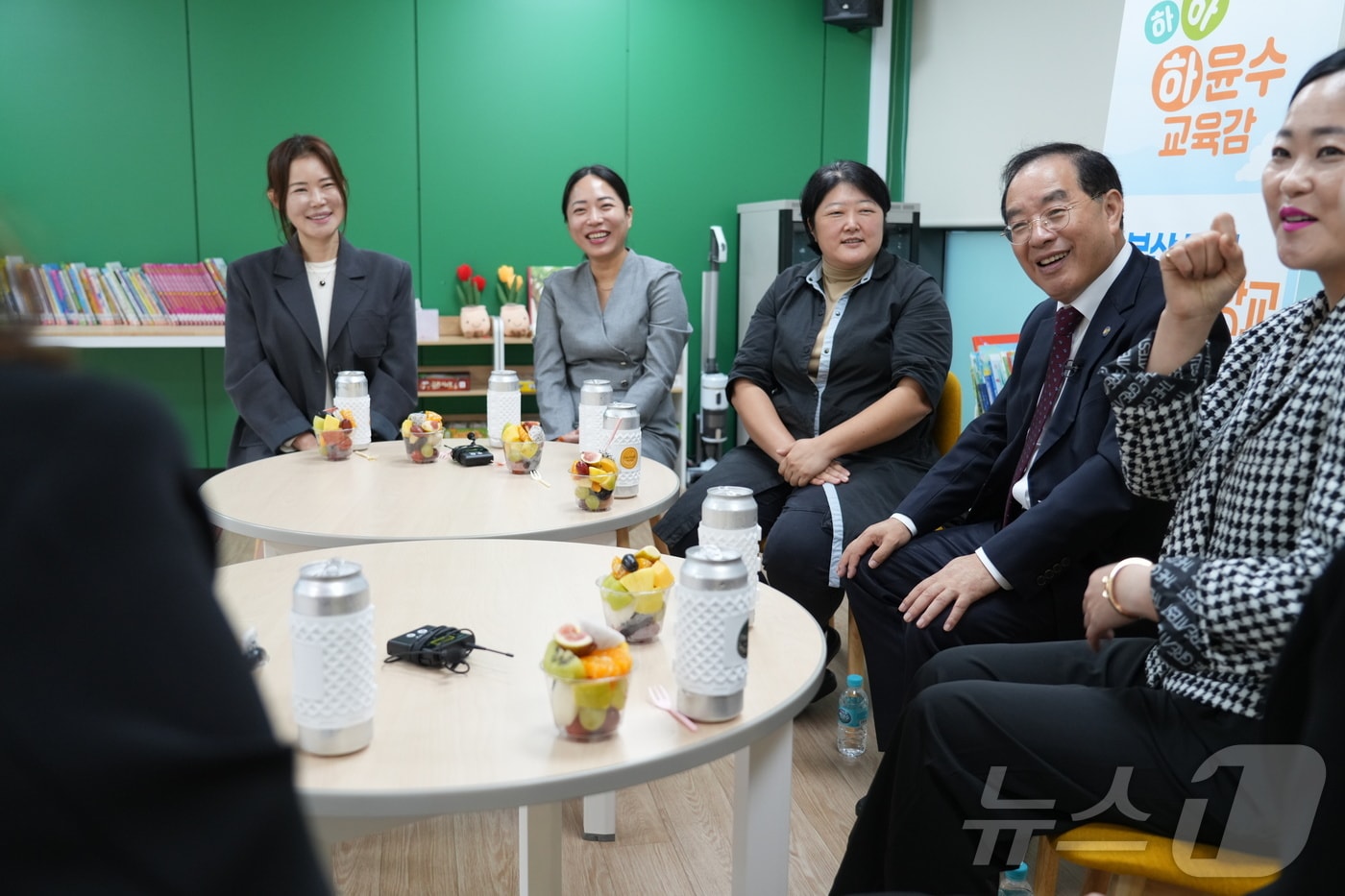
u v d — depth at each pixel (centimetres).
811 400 291
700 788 242
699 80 527
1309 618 91
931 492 231
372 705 106
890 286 284
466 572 164
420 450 251
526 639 136
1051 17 440
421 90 494
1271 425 131
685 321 344
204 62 469
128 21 459
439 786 98
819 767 249
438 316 499
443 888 200
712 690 112
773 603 155
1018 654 161
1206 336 152
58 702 41
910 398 274
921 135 537
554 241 520
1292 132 132
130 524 45
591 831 218
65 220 466
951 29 508
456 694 119
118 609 43
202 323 468
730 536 146
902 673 226
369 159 494
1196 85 269
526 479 237
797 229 495
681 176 533
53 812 41
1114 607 141
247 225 483
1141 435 155
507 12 499
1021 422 222
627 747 107
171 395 491
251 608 145
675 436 343
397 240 503
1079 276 204
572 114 514
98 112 462
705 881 204
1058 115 440
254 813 44
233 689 46
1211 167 266
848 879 150
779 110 539
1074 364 206
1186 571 129
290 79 480
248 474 240
